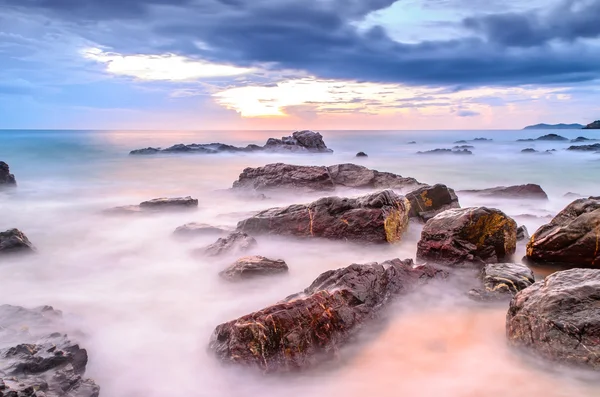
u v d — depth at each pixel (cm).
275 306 998
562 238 1521
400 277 1334
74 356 912
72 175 5178
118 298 1417
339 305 1082
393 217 1922
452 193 2481
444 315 1234
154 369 1005
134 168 5978
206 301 1388
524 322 1018
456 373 979
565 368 926
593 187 4219
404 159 7456
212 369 977
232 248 1766
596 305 959
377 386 935
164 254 1888
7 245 1766
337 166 3400
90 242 2102
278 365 938
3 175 3975
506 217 1617
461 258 1534
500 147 11006
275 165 3503
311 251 1869
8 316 1084
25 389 720
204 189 4072
